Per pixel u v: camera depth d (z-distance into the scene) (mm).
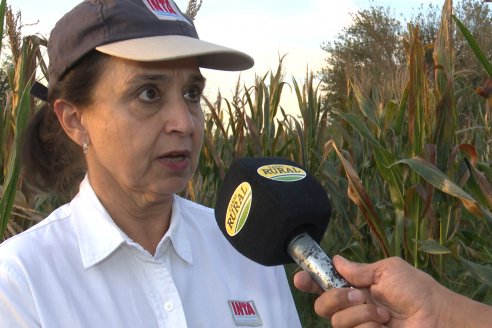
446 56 3846
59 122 1754
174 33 1531
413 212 3777
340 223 5133
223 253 1700
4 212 2557
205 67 1720
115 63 1464
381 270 1434
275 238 1364
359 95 4398
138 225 1601
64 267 1468
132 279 1517
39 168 1839
